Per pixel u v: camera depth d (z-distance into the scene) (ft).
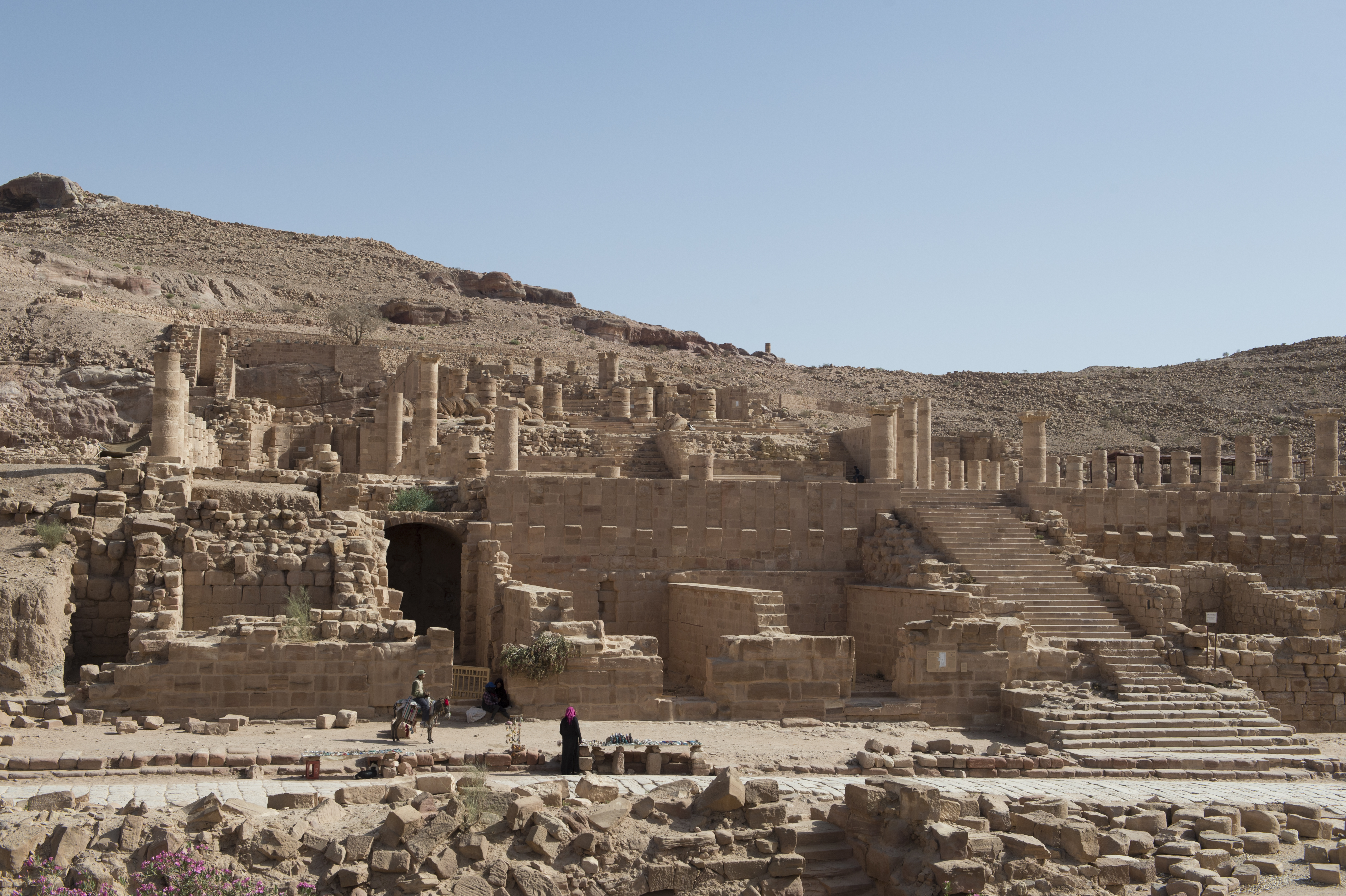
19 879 43.78
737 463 157.58
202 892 44.06
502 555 98.22
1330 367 363.76
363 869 46.88
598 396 219.41
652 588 105.60
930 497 118.52
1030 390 345.10
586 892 48.32
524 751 62.39
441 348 261.44
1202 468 164.04
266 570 86.33
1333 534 124.77
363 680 74.79
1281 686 94.48
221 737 67.05
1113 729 80.59
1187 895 51.83
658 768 62.80
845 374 392.06
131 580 83.20
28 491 88.53
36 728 65.87
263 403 175.11
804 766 65.87
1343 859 55.72
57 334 231.91
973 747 75.51
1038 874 51.85
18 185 448.24
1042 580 102.63
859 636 105.81
